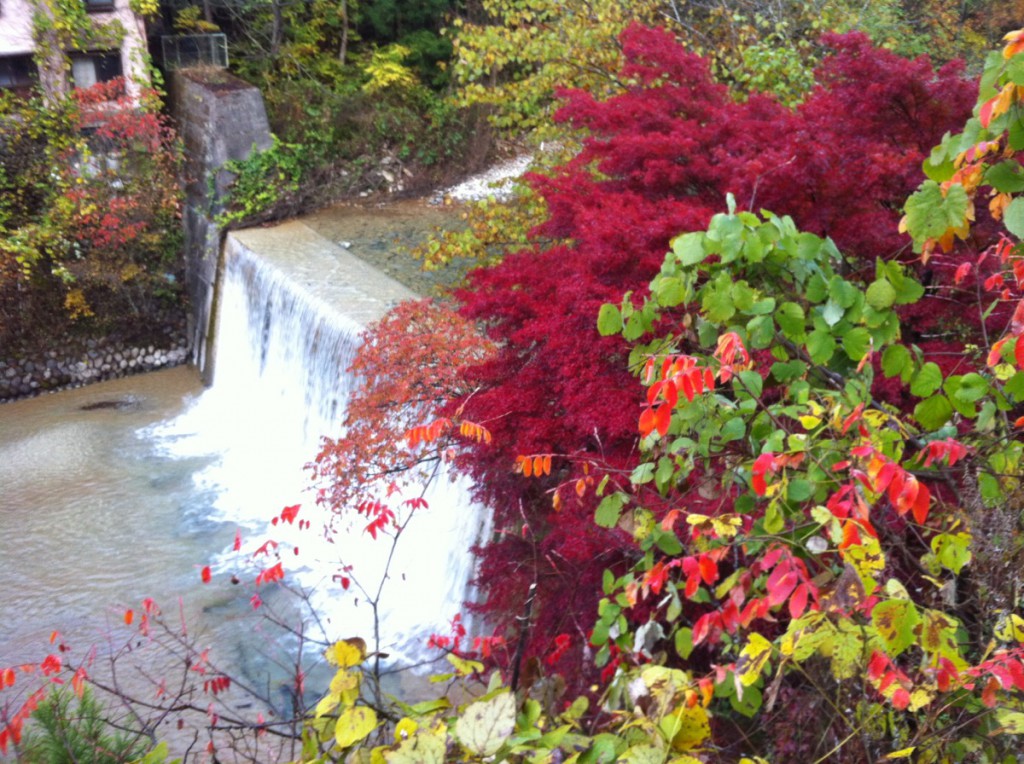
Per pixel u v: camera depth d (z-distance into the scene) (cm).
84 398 1752
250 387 1630
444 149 2039
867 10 1480
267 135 1862
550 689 316
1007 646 291
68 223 1800
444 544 984
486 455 618
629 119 705
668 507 423
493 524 763
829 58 746
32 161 1842
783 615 361
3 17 1870
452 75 2155
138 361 1867
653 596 428
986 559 309
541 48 1265
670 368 313
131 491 1374
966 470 325
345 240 1734
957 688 259
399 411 873
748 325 336
